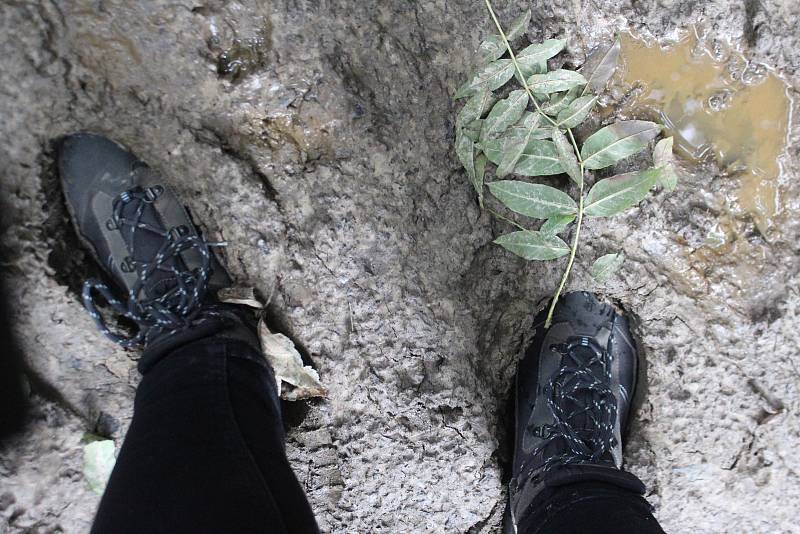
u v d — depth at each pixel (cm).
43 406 107
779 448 129
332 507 122
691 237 124
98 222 105
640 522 93
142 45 106
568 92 117
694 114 125
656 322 125
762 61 122
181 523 71
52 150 103
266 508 75
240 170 109
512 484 122
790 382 127
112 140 106
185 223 107
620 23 120
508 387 128
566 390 121
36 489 109
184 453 78
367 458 121
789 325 126
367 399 119
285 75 110
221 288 109
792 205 126
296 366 112
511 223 119
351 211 113
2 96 100
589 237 121
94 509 113
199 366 89
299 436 120
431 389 120
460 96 113
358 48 112
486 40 115
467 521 129
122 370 111
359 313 116
